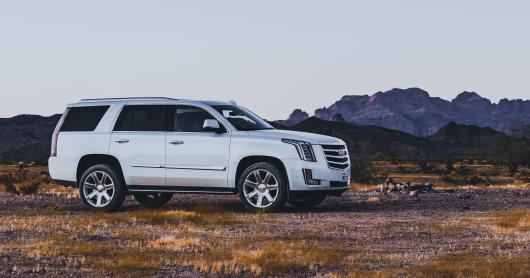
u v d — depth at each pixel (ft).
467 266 23.91
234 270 23.99
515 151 274.16
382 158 397.19
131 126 43.96
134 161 43.32
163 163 42.86
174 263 25.20
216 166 42.04
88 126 44.83
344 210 44.16
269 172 41.45
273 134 41.91
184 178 42.60
